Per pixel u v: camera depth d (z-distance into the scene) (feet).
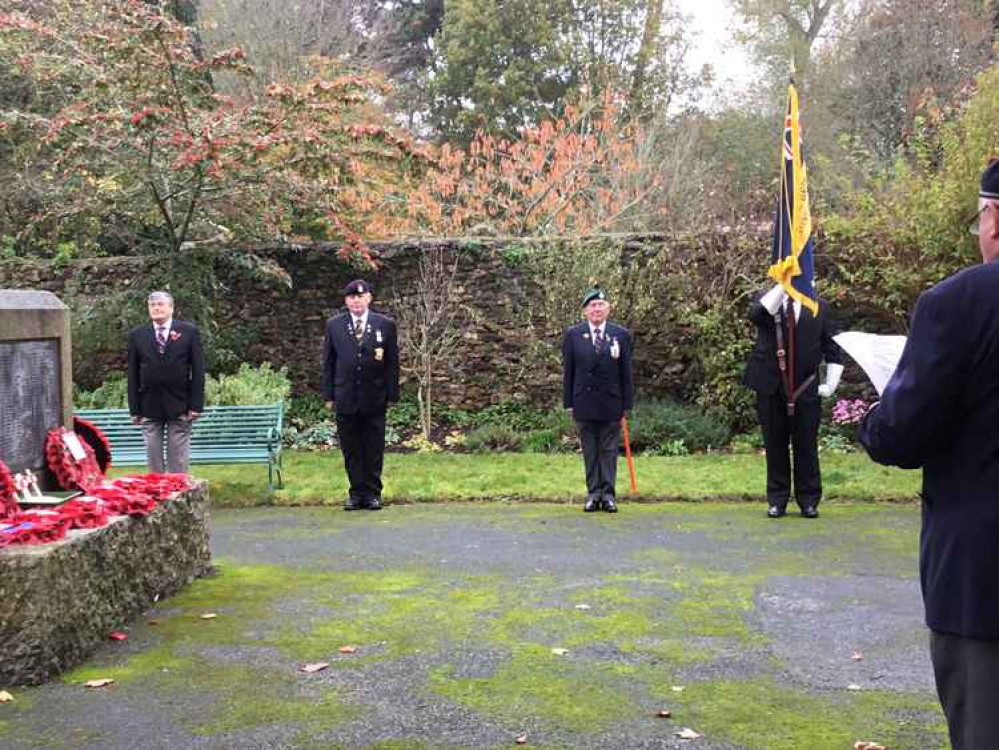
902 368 7.57
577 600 17.74
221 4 67.56
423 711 12.48
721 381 38.88
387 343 28.09
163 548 18.13
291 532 24.64
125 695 13.16
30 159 42.52
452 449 38.93
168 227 39.01
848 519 25.46
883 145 68.64
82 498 16.92
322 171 37.47
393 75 93.35
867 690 13.17
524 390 41.75
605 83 73.41
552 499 28.91
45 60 36.96
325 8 76.02
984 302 7.29
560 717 12.25
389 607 17.38
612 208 58.03
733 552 21.72
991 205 7.66
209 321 40.45
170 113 34.99
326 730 11.89
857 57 72.33
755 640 15.38
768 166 72.28
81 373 43.88
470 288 42.39
